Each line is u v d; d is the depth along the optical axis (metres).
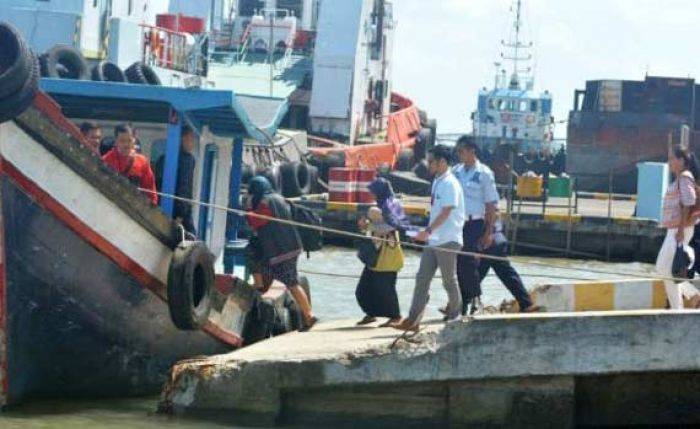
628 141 71.81
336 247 50.28
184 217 19.47
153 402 17.45
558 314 15.73
